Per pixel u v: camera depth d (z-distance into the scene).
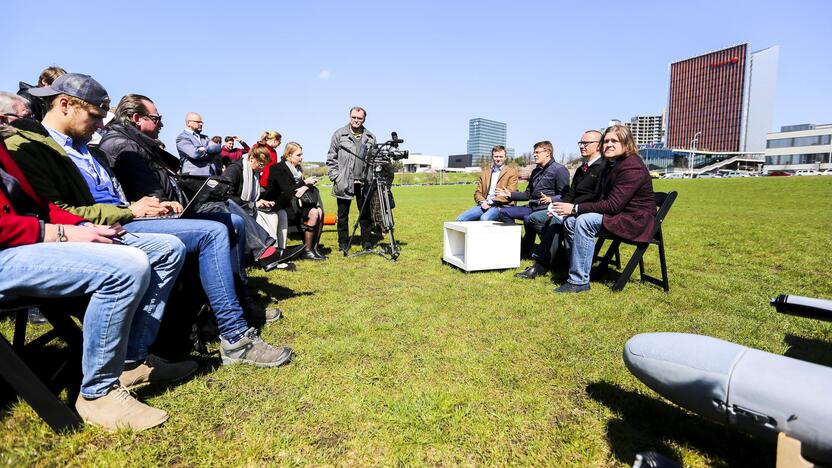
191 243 2.48
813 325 3.22
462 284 4.53
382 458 1.77
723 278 4.71
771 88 112.12
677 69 127.56
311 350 2.78
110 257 1.81
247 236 3.48
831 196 17.95
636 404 2.18
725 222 9.77
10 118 2.12
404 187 47.12
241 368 2.52
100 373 1.91
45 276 1.70
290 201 5.72
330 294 4.14
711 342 1.68
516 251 5.17
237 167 4.90
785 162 82.69
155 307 2.24
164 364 2.38
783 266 5.29
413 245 7.18
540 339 3.00
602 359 2.68
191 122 5.67
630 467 1.74
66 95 2.23
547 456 1.80
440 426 1.98
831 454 1.29
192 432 1.92
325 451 1.81
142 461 1.72
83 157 2.40
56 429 1.83
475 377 2.44
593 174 4.78
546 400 2.21
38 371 2.40
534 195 5.83
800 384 1.38
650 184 4.09
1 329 3.01
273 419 2.01
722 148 119.62
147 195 2.88
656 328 3.21
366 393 2.26
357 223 6.05
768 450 1.82
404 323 3.31
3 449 1.74
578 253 4.19
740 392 1.48
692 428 1.98
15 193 1.84
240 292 3.25
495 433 1.94
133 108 3.08
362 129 6.39
